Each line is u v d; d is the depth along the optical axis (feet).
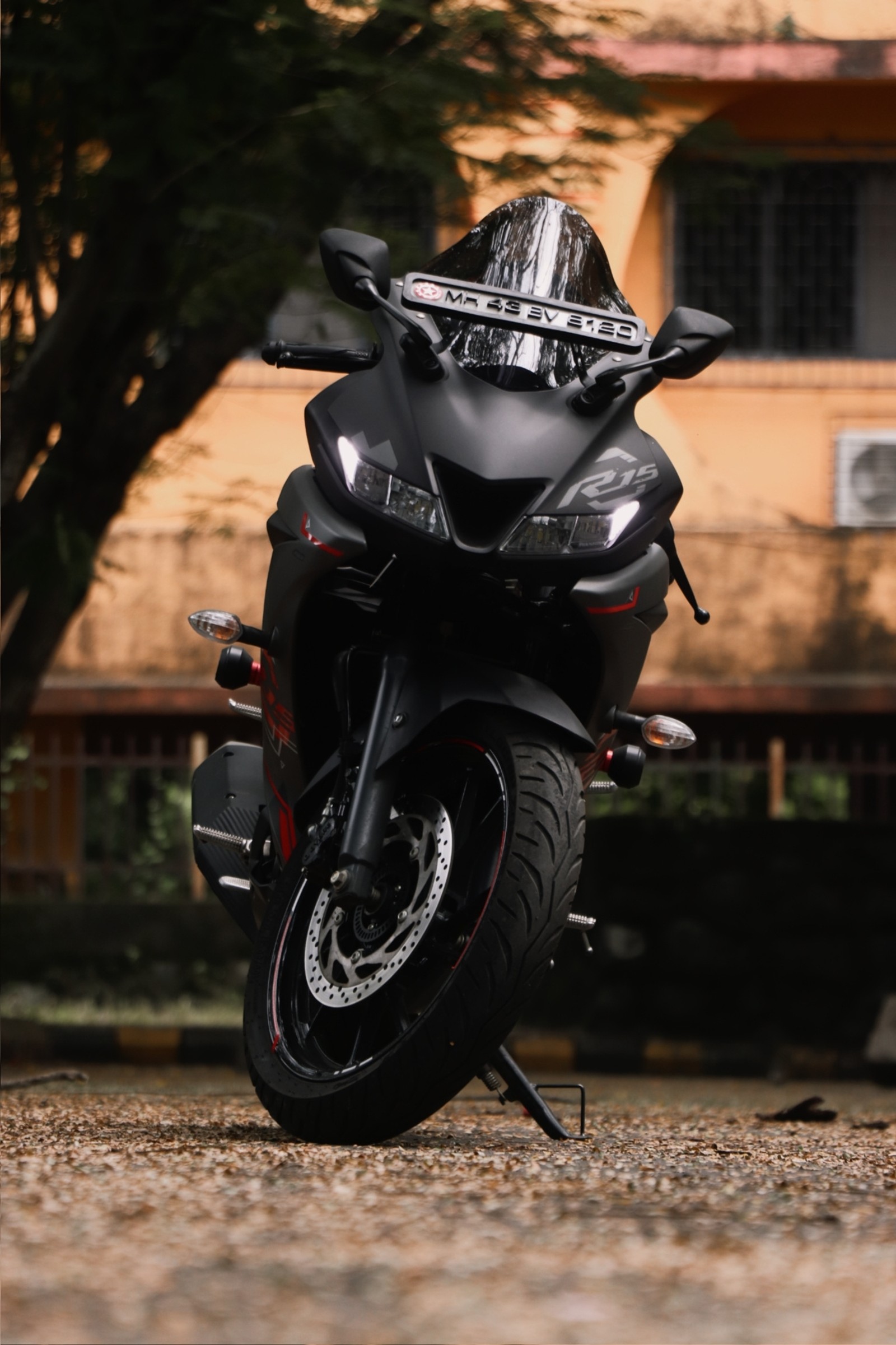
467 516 13.61
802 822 46.42
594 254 16.08
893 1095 35.86
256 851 16.01
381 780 12.96
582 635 14.02
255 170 33.60
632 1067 44.09
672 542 15.70
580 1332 6.35
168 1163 11.25
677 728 14.57
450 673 13.38
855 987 45.88
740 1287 7.21
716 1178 11.05
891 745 61.57
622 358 14.84
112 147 30.76
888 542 60.64
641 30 65.16
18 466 33.78
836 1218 9.14
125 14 29.91
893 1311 6.79
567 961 46.60
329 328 39.86
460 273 15.90
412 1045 12.54
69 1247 7.92
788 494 68.18
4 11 30.91
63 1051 43.98
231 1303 6.79
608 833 46.78
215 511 62.08
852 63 65.87
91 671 60.70
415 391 13.92
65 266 34.50
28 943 50.24
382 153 33.22
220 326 39.09
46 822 56.70
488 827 13.50
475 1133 16.12
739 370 68.33
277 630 14.35
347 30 35.06
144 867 53.31
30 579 36.78
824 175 68.90
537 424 13.75
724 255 68.69
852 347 68.90
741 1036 45.83
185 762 53.11
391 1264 7.59
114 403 38.68
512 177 35.53
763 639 60.49
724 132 38.06
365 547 13.57
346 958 13.69
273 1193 9.77
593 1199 9.74
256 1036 13.93
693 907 46.29
